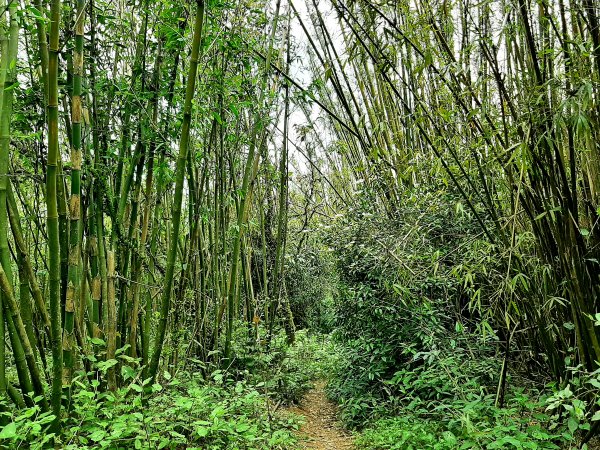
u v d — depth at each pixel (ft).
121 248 10.40
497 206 11.70
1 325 7.29
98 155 9.43
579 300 8.51
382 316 14.69
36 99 8.91
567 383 9.32
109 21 10.12
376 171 15.47
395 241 13.20
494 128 8.98
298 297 29.63
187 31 10.82
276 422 12.39
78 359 9.20
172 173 11.16
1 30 7.40
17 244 7.85
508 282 8.85
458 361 12.35
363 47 10.85
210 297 15.65
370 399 14.48
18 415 7.05
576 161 9.38
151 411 8.89
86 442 7.40
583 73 7.97
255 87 14.62
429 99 13.25
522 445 8.06
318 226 19.76
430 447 10.08
